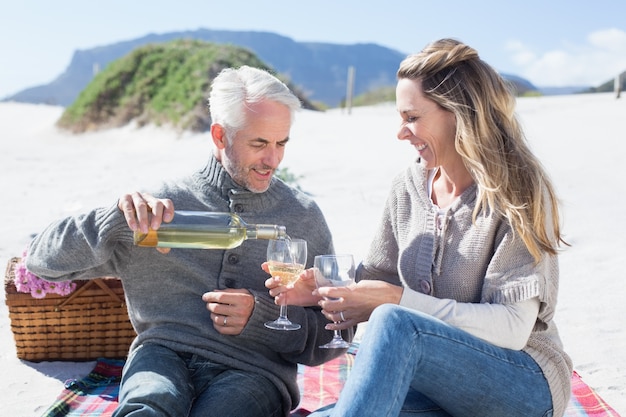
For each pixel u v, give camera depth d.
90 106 21.69
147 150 17.27
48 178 11.95
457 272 2.85
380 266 3.21
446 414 2.73
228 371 3.02
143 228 2.80
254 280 3.18
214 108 3.13
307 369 4.14
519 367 2.62
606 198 8.37
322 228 3.34
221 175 3.18
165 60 22.17
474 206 2.86
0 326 4.80
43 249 3.06
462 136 2.75
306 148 13.67
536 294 2.63
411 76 2.88
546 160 10.62
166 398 2.63
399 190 3.16
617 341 4.58
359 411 2.35
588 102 19.30
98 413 3.52
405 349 2.44
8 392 3.78
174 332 3.05
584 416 3.54
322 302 2.81
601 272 5.93
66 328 4.14
